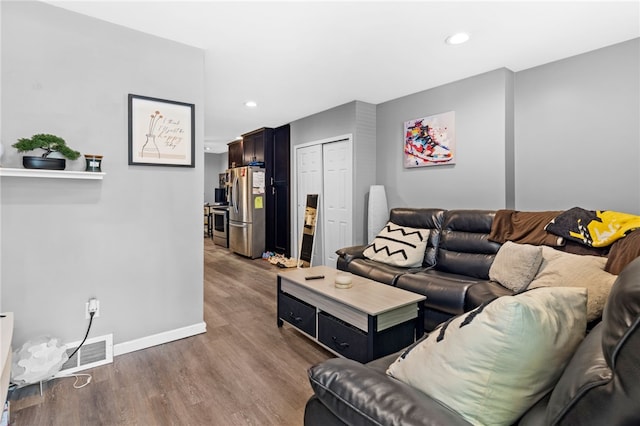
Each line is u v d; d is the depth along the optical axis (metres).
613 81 2.53
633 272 0.65
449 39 2.46
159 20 2.16
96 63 2.12
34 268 1.95
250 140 6.23
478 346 0.76
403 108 3.87
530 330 0.74
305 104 4.20
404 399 0.78
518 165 3.07
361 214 4.13
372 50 2.64
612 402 0.54
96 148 2.13
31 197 1.94
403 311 2.04
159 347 2.36
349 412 0.82
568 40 2.47
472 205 3.25
